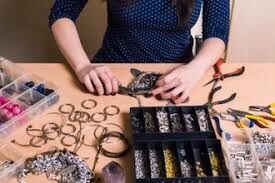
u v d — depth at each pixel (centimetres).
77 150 88
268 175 82
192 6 122
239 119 97
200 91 106
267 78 112
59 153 86
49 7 181
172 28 127
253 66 117
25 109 97
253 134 93
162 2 122
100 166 84
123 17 125
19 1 180
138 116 96
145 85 107
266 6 175
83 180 80
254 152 87
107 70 109
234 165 84
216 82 110
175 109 98
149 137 88
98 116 98
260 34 183
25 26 187
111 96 104
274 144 90
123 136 92
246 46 186
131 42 132
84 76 107
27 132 93
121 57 135
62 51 119
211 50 119
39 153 87
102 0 134
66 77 111
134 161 84
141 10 123
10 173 82
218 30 126
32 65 115
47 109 99
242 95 106
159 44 131
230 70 115
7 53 194
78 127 94
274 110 101
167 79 105
